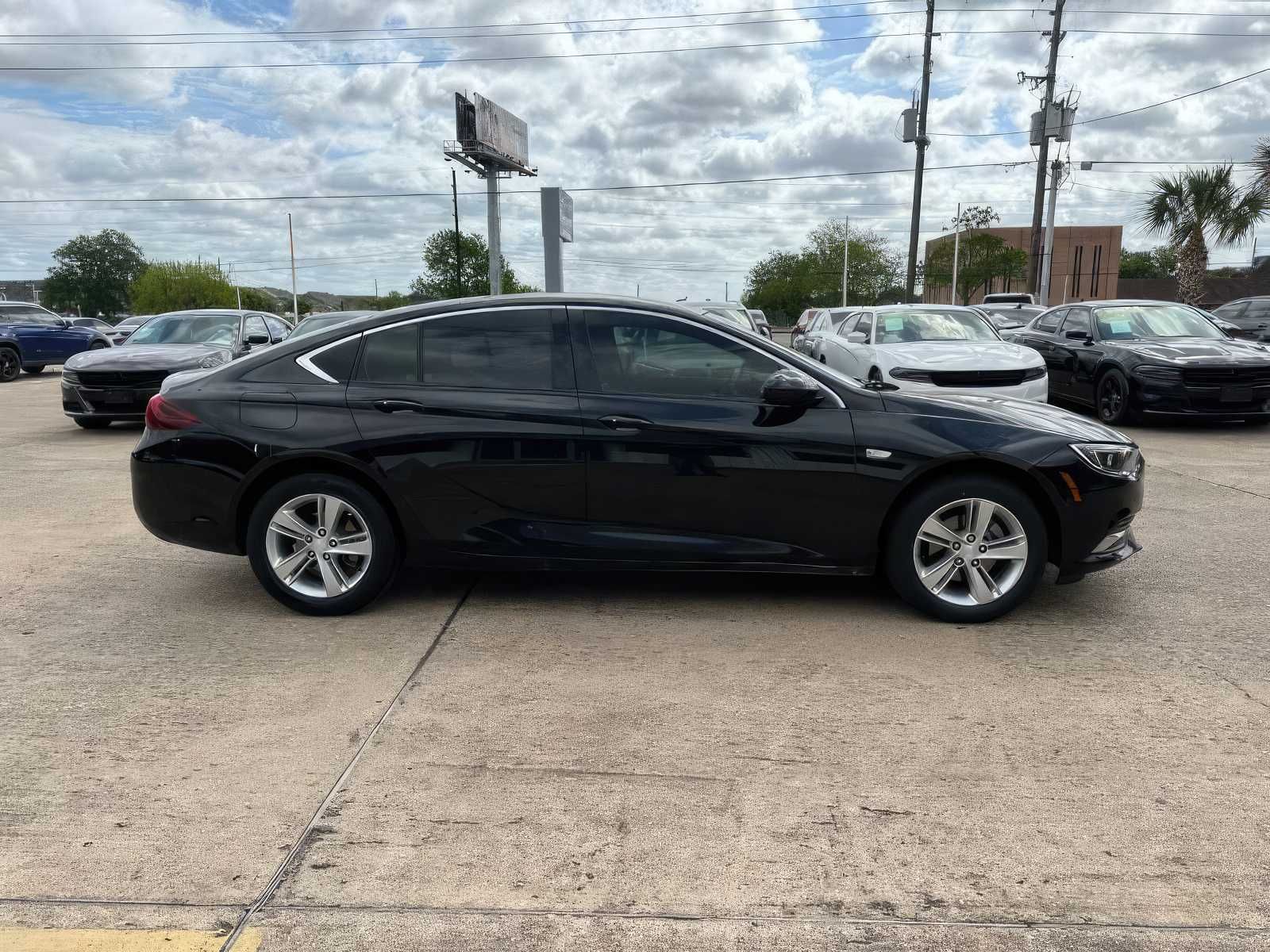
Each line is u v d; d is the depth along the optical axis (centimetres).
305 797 280
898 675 372
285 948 214
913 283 3247
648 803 277
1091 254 8756
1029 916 226
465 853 252
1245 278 6284
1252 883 238
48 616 446
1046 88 3017
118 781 289
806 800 279
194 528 440
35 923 222
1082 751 308
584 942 216
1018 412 445
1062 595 474
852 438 416
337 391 432
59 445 1012
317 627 430
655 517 425
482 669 379
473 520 429
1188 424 1141
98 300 12406
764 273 9688
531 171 5138
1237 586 488
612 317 434
